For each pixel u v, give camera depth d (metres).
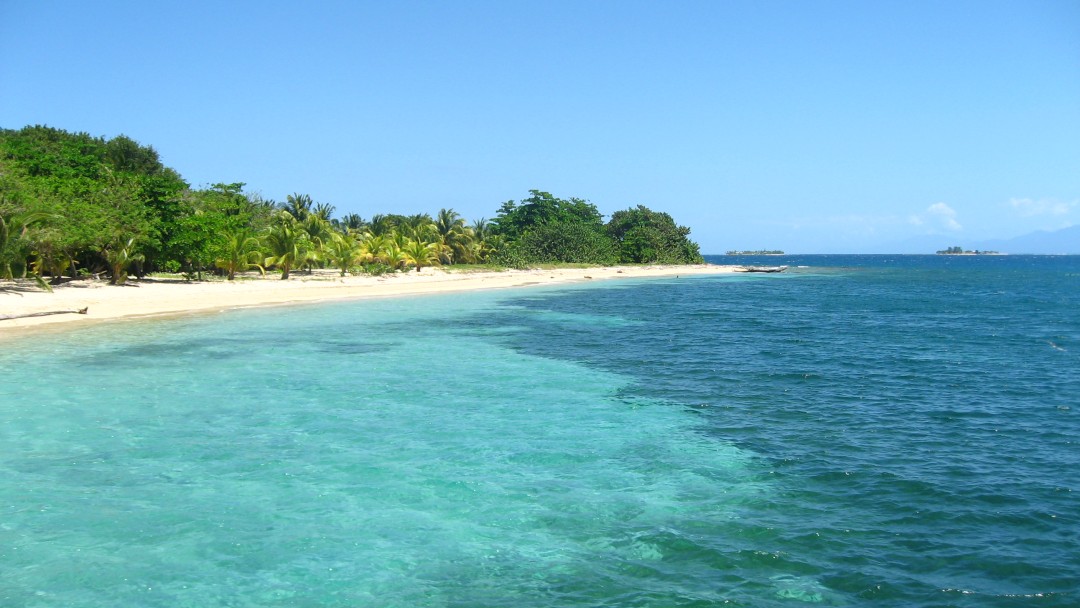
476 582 8.34
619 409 17.11
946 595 8.03
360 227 99.56
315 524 9.94
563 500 10.94
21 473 11.88
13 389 18.20
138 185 47.59
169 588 8.11
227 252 52.44
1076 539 9.52
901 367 23.36
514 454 13.26
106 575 8.38
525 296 56.81
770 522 10.12
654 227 131.75
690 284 81.38
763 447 13.91
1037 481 11.87
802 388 19.81
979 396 18.78
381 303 46.53
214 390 18.59
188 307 38.56
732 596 8.01
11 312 31.25
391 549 9.19
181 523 9.91
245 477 11.80
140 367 21.59
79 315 33.41
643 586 8.25
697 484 11.73
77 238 39.00
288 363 22.94
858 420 16.12
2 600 7.77
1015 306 50.97
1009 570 8.64
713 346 28.34
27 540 9.27
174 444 13.63
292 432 14.60
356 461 12.73
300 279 60.38
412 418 15.93
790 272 132.75
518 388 19.50
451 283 67.31
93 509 10.35
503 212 132.88
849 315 43.03
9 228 36.22
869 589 8.17
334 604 7.82
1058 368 23.23
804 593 8.08
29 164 46.12
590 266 108.00
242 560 8.83
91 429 14.61
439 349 26.75
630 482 11.80
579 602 7.88
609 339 30.28
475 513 10.39
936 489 11.47
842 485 11.70
